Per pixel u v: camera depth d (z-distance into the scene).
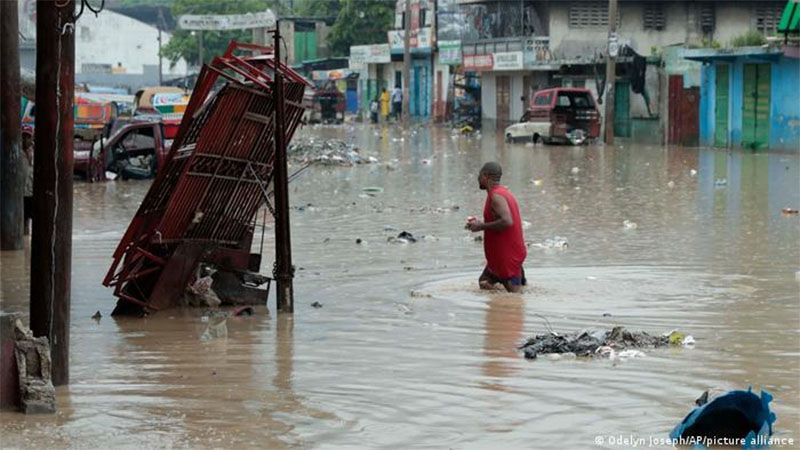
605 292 20.16
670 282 21.12
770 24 78.75
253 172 19.25
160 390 13.84
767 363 14.95
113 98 69.38
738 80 60.34
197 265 19.31
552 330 17.14
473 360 15.25
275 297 20.42
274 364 15.17
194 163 18.72
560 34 80.62
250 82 19.14
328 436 11.98
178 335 17.22
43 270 13.86
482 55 88.44
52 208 13.80
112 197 38.47
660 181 41.97
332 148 60.09
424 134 83.88
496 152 61.03
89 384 14.15
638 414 12.71
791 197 35.75
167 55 143.75
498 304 19.14
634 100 70.69
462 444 11.71
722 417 11.93
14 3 26.03
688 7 78.19
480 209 33.78
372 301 19.61
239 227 19.64
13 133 26.19
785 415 12.59
